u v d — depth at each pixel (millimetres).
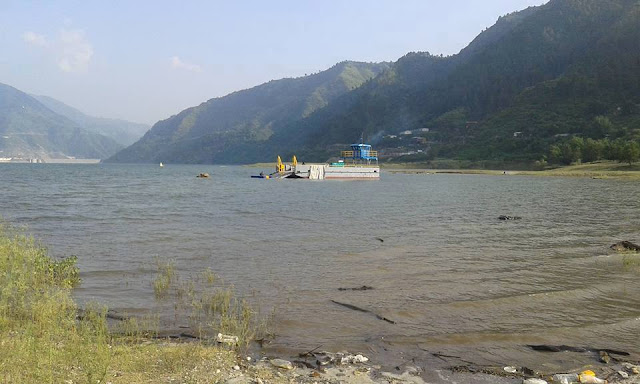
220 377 8656
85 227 28750
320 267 18484
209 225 30469
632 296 14750
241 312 12711
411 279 16719
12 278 13203
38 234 25719
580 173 127812
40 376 7590
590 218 36844
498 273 17812
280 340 10883
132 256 20062
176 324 11758
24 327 10266
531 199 55938
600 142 154625
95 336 10109
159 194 59438
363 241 24859
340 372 9219
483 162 197750
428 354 10281
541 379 9094
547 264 19547
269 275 17047
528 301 14125
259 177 118250
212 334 11117
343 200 53156
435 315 12805
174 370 8789
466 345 10812
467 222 33781
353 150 119750
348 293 14766
